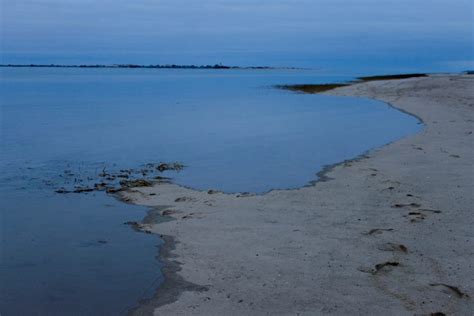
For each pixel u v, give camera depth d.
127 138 17.72
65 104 32.97
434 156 12.77
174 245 7.28
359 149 14.68
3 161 13.64
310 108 28.28
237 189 10.41
